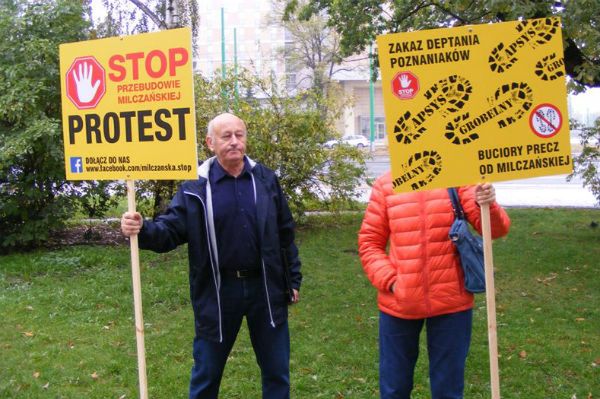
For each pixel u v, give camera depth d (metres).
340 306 6.93
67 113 3.61
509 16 6.67
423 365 5.07
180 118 3.37
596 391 4.57
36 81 9.09
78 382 4.94
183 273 8.16
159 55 3.38
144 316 6.63
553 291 7.26
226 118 3.57
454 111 3.04
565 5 6.39
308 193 11.41
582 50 7.82
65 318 6.49
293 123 10.93
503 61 3.03
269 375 3.71
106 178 3.55
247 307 3.62
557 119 3.05
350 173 11.52
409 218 3.30
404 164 3.05
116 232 11.40
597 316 6.31
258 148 10.74
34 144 8.92
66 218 9.80
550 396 4.52
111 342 5.79
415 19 10.24
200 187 3.57
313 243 10.34
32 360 5.33
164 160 3.42
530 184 20.08
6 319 6.41
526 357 5.23
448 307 3.29
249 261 3.59
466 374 4.94
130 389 4.81
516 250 9.40
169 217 3.61
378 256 3.45
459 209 3.32
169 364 5.29
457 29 3.01
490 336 3.04
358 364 5.21
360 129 61.03
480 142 3.05
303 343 5.73
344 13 10.59
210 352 3.63
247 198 3.60
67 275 8.27
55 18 9.70
